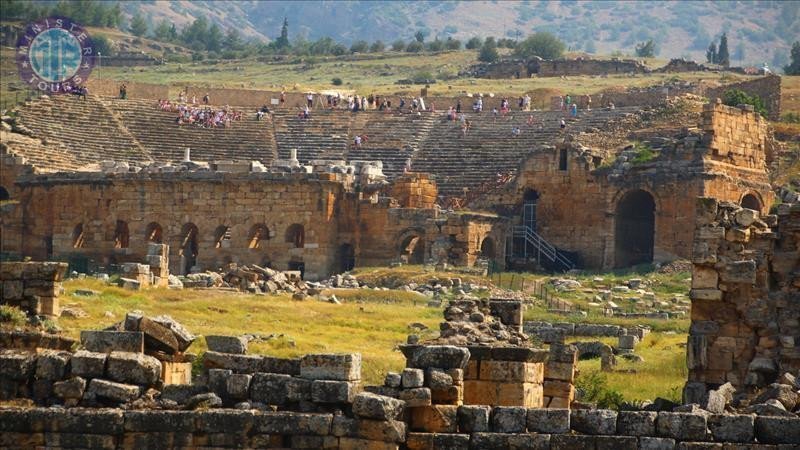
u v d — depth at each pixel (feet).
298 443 144.97
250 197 533.14
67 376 151.64
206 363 153.89
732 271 211.20
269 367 152.35
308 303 367.04
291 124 645.51
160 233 539.29
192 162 558.56
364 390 150.92
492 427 147.33
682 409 155.02
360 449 144.15
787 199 457.27
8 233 549.54
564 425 146.41
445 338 173.27
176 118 640.17
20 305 191.01
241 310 335.47
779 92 651.66
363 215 529.04
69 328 235.61
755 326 210.59
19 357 151.84
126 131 622.54
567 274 483.92
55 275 191.93
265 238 532.32
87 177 544.21
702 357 211.20
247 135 635.25
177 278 407.85
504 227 521.24
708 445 144.25
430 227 510.99
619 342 295.28
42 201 549.54
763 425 144.77
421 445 146.30
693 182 499.92
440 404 149.07
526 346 170.09
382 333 308.19
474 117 621.72
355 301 393.29
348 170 543.39
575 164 528.22
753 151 535.60
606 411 146.41
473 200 549.54
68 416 146.92
